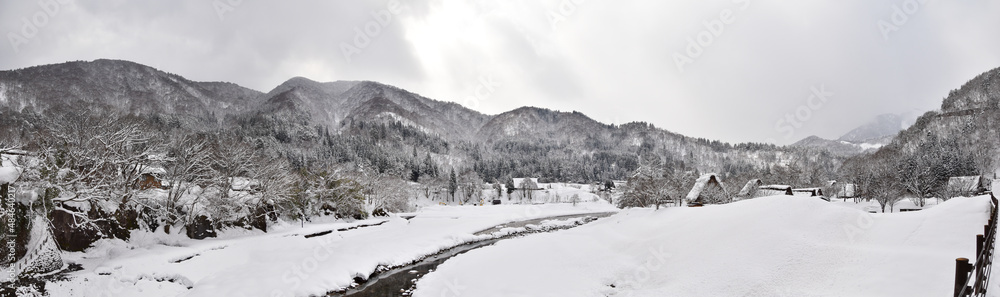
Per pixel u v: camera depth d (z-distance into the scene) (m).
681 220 31.92
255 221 46.38
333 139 187.25
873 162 113.44
